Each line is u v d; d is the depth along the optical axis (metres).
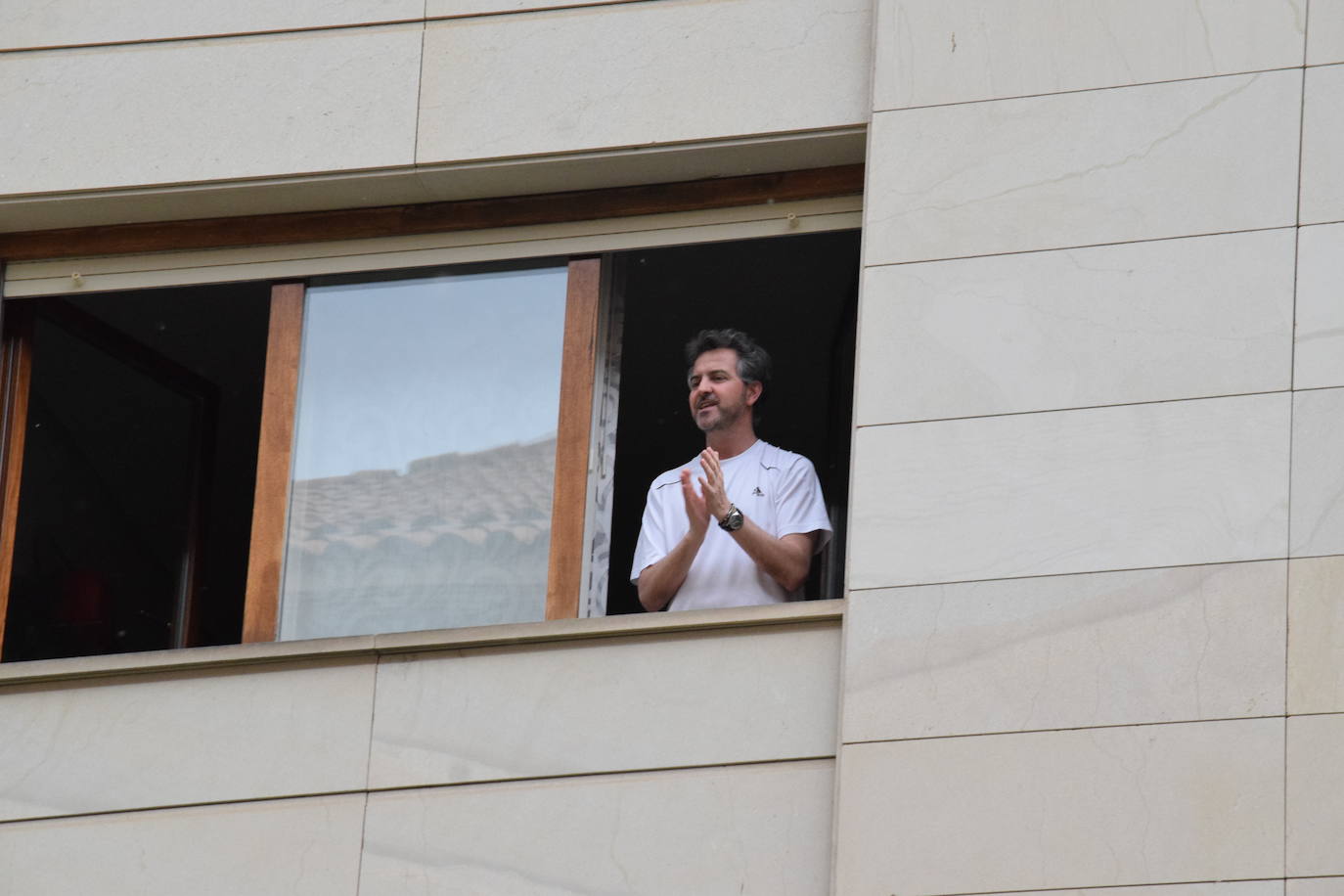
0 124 33.94
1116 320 28.44
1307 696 26.02
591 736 28.61
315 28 33.50
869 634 27.56
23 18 34.50
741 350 31.03
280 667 30.06
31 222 34.09
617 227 32.56
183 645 36.38
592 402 31.88
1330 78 28.86
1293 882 25.23
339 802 29.06
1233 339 27.94
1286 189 28.47
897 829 26.52
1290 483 27.08
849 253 39.84
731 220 32.22
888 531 28.05
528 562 31.33
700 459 29.81
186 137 33.31
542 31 32.72
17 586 34.28
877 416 28.70
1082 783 26.25
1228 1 29.62
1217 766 25.97
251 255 33.69
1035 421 28.20
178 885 29.11
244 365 37.59
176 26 33.94
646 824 27.92
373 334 33.00
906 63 30.48
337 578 31.81
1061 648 26.94
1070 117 29.62
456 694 29.30
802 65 31.64
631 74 32.19
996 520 27.80
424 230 33.12
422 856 28.48
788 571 29.36
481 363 32.50
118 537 36.03
